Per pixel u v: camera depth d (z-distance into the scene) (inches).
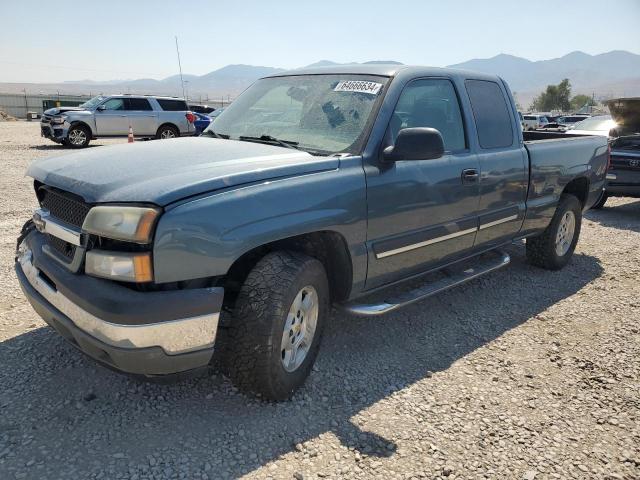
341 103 147.9
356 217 130.5
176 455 104.6
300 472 102.3
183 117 817.5
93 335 100.6
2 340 145.3
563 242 235.5
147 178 107.8
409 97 150.9
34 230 134.6
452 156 161.2
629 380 145.0
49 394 121.9
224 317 117.0
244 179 112.1
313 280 122.7
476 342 164.1
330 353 150.9
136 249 100.7
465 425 121.0
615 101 452.8
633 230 330.0
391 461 107.3
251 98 171.9
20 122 1684.3
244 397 125.3
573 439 118.4
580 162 228.5
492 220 180.5
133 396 123.1
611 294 210.5
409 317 179.6
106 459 102.3
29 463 99.8
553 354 158.4
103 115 746.2
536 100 5177.2
